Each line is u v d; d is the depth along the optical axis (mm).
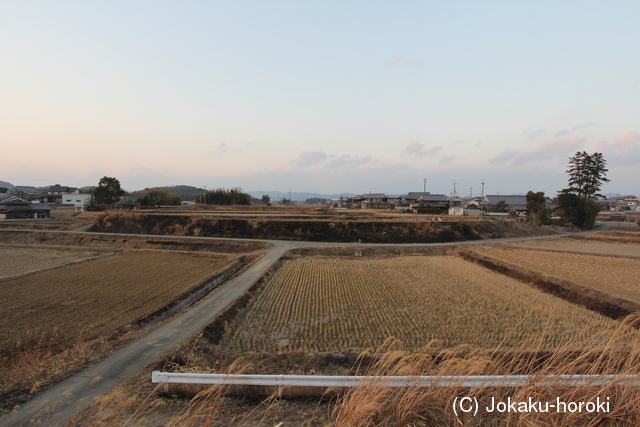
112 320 17641
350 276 27500
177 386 8641
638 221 73438
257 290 22844
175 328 15078
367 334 15797
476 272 29312
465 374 7109
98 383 9758
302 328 16641
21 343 14680
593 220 65438
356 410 5602
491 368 7734
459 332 15883
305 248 39344
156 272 28609
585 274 26000
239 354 12555
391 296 21938
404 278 26844
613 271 27266
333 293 22672
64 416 7836
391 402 6215
